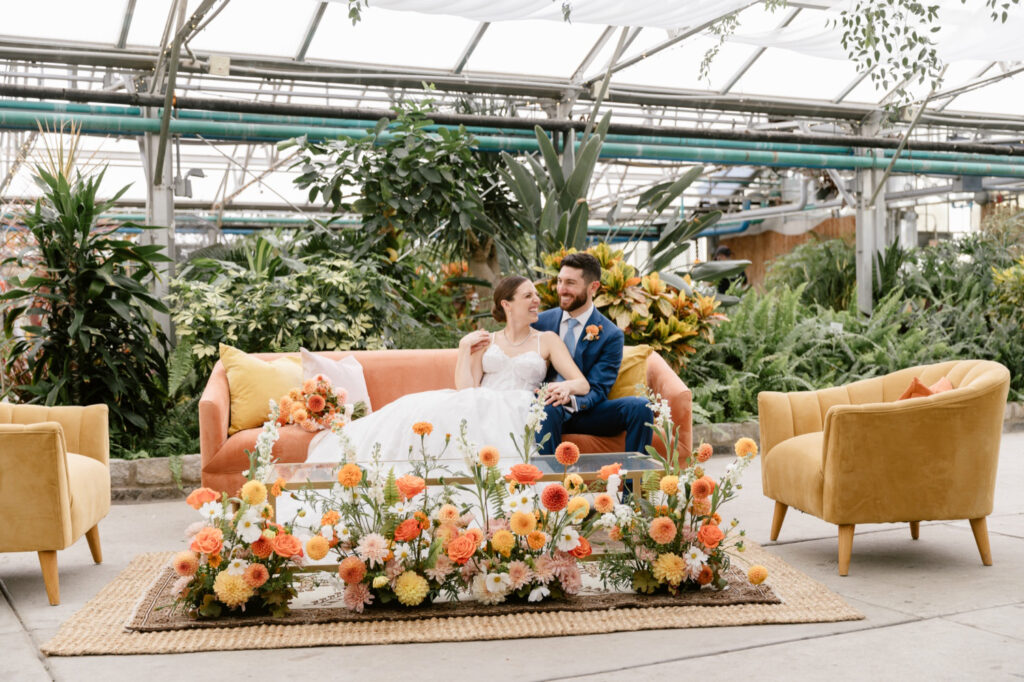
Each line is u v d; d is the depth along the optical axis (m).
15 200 6.90
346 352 4.87
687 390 4.16
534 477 2.84
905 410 3.35
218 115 7.27
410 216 6.63
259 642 2.60
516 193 6.98
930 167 9.98
